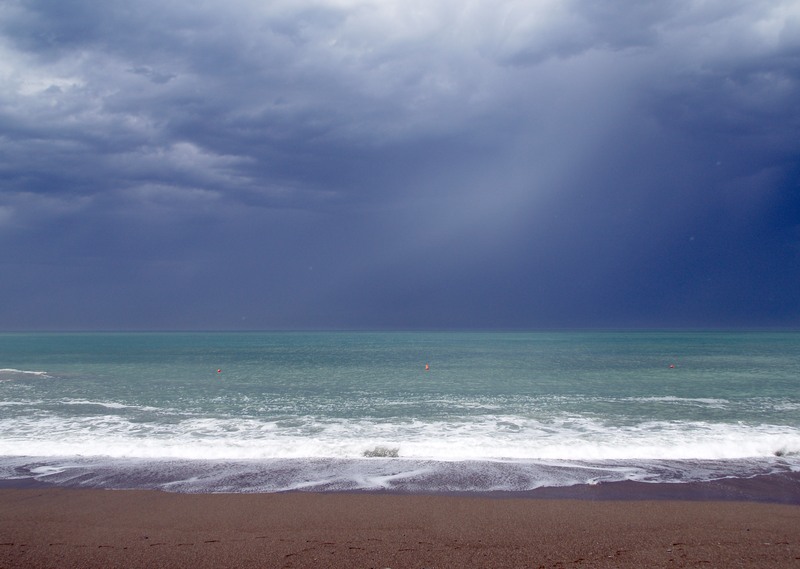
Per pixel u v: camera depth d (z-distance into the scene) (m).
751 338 127.81
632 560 7.26
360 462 12.64
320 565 7.10
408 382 30.44
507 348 77.19
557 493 10.45
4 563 7.17
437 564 7.12
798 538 8.09
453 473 11.75
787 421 18.11
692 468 12.16
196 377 33.25
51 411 20.23
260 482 11.16
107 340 129.50
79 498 10.12
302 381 31.02
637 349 71.69
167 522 8.83
